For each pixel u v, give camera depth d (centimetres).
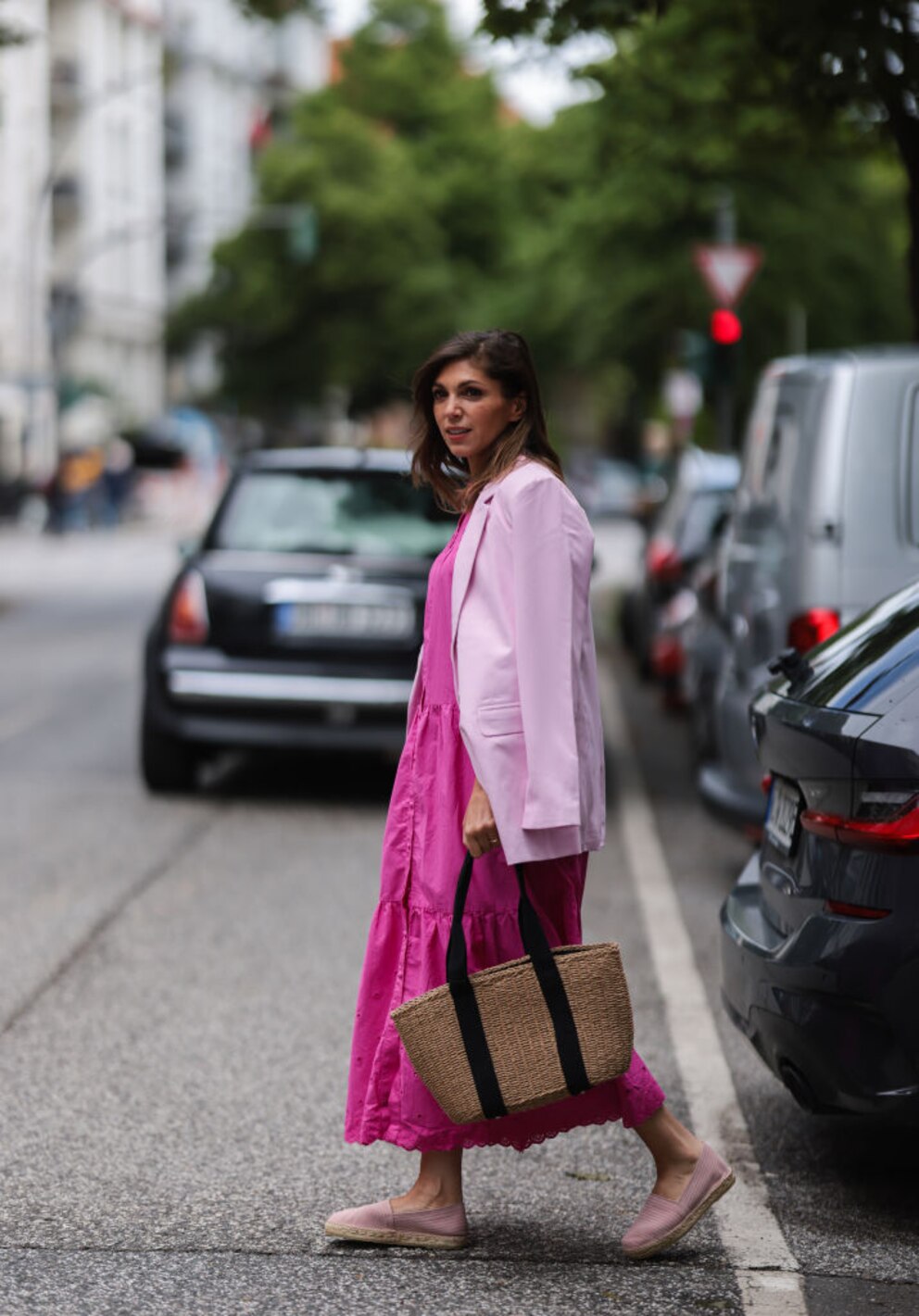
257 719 1146
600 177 2880
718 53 1232
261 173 7150
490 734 444
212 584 1152
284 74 9900
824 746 483
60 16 7094
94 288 7350
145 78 3738
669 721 1627
